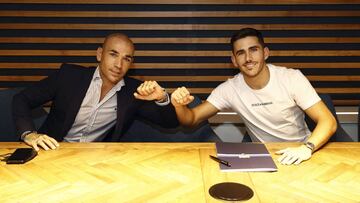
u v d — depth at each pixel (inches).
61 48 113.7
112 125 99.3
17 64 114.5
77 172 62.1
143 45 114.2
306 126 97.7
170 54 114.5
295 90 87.5
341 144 76.3
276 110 90.8
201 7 111.7
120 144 76.4
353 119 115.3
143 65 115.4
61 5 110.7
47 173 61.6
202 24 112.3
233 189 54.9
